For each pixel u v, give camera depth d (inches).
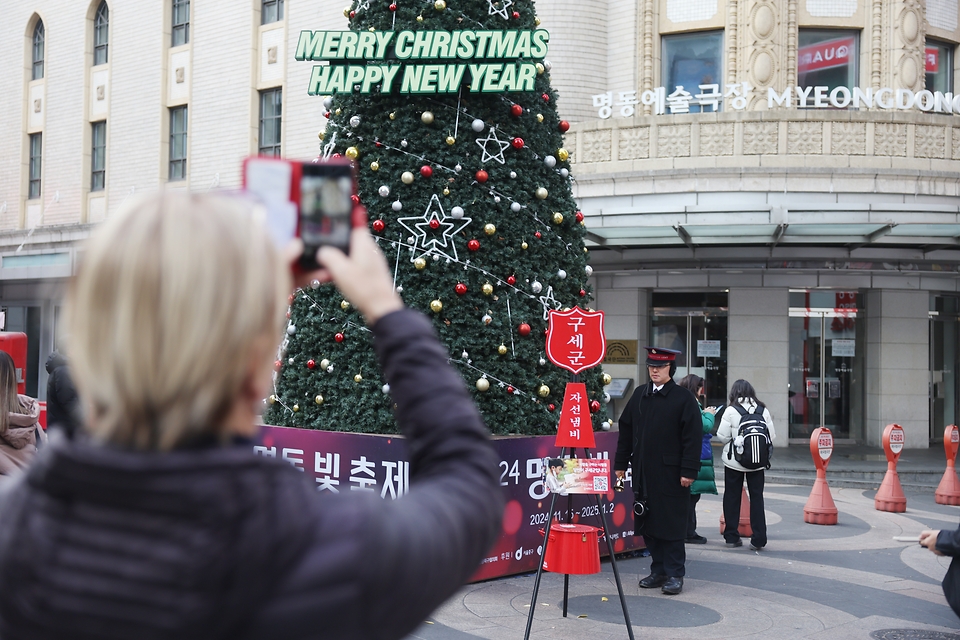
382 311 45.1
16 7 908.6
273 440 273.1
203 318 34.6
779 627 224.4
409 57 267.4
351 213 44.6
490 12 276.4
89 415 36.5
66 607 33.4
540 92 281.6
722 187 599.2
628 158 621.3
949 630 224.5
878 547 332.2
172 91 783.1
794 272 647.1
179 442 35.1
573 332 230.4
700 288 670.5
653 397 261.1
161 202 36.8
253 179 43.5
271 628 34.2
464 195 263.6
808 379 673.0
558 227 282.5
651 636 214.2
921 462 582.6
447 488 41.7
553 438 272.4
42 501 35.4
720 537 353.7
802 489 494.6
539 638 209.9
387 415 256.5
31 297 867.4
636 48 652.1
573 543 216.4
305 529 35.5
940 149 607.2
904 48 633.6
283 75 713.6
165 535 33.1
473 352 260.5
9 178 909.8
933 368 692.1
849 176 593.9
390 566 36.4
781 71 621.9
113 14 827.4
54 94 872.3
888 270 634.2
